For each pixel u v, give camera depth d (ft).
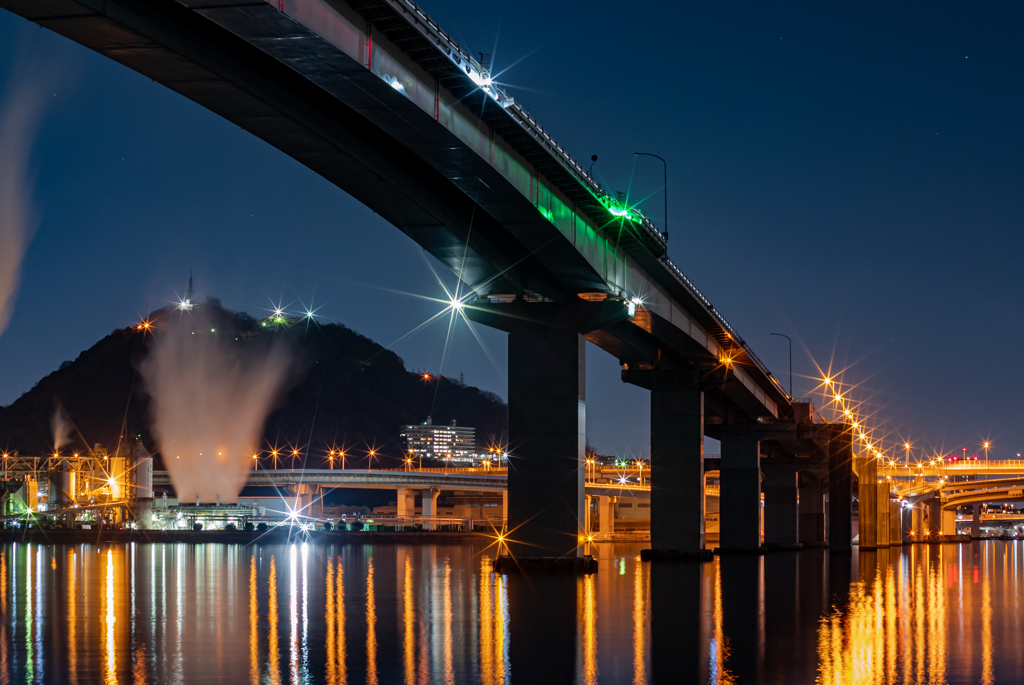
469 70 154.81
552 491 238.89
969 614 169.27
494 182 176.76
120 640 128.98
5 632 137.80
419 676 102.58
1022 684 101.60
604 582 226.58
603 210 216.13
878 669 109.29
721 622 150.30
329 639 129.08
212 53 136.67
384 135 170.30
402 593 198.70
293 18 120.67
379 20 136.15
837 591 216.95
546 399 240.12
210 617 155.43
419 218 194.18
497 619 151.84
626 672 105.60
